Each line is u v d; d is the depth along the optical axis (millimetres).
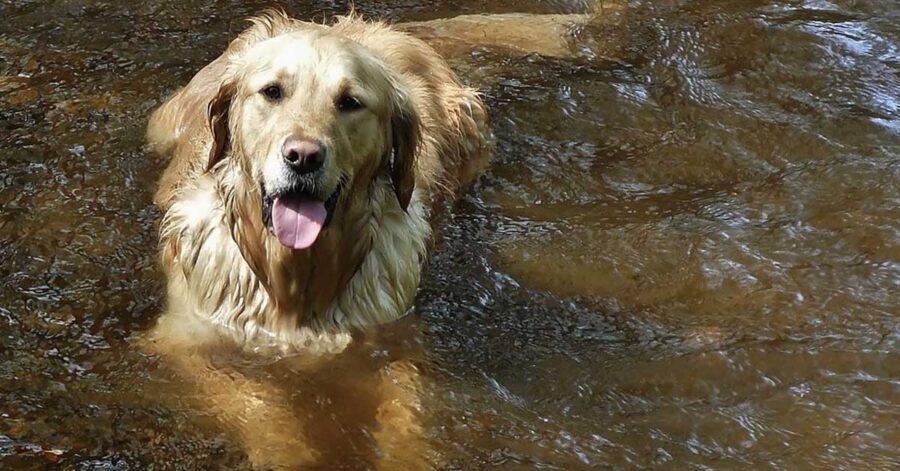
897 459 5664
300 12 10758
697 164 8586
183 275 6945
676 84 9680
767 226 7773
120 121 8602
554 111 9250
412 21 10938
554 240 7652
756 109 9312
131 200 7707
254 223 6449
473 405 5996
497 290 7137
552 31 10586
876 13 11070
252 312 6762
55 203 7590
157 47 9750
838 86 9680
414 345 6648
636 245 7574
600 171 8500
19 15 10180
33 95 8875
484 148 8781
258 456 5586
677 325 6777
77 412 5805
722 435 5805
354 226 6613
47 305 6660
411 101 6934
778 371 6312
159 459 5508
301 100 6098
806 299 7004
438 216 7902
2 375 6039
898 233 7656
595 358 6441
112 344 6398
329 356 6586
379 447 5688
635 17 10875
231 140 6668
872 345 6543
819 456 5672
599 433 5797
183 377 6184
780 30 10555
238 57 6887
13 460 5410
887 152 8688
